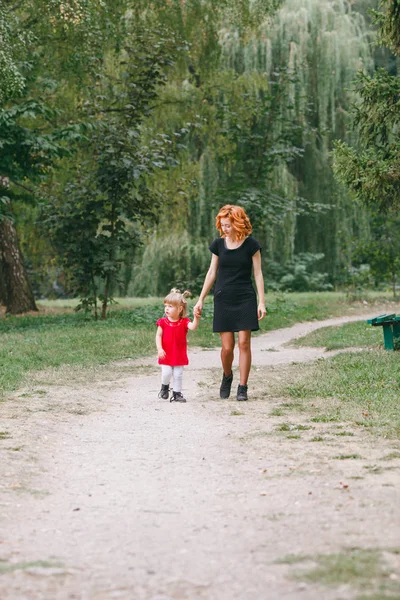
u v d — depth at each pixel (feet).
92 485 16.40
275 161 92.02
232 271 27.99
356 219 111.04
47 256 103.96
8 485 16.25
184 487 16.05
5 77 59.41
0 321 74.54
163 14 78.13
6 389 30.73
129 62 74.43
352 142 104.37
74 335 55.11
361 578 10.17
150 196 72.33
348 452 18.53
